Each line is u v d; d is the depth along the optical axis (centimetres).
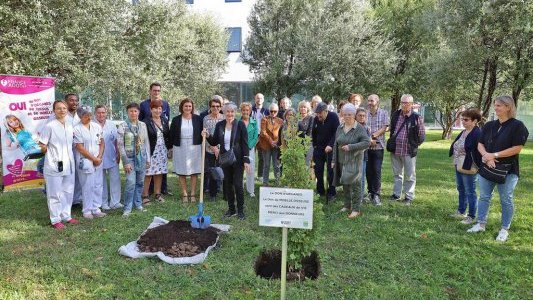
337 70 2027
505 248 516
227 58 2691
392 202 736
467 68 1571
